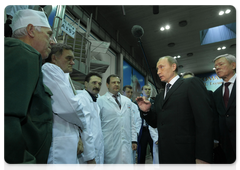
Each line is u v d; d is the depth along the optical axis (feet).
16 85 1.70
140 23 28.81
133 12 26.37
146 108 4.79
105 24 27.91
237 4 23.86
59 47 4.13
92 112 5.60
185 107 3.81
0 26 2.27
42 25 2.93
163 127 3.99
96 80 6.42
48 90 2.50
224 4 23.95
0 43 1.87
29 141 1.90
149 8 25.29
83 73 13.44
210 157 3.12
